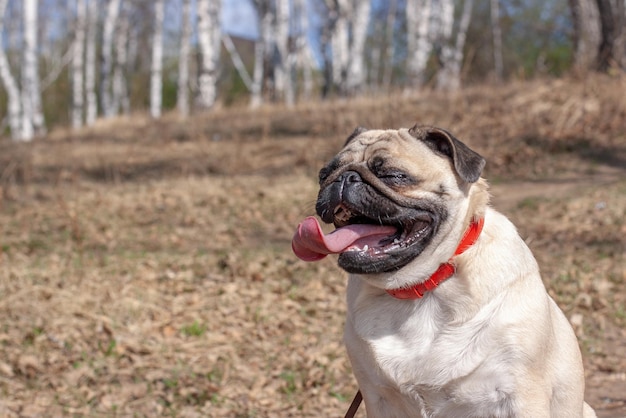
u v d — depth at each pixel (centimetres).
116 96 3441
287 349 635
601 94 1376
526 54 3928
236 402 548
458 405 356
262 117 1800
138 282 768
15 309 681
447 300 358
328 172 383
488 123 1375
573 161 1180
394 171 356
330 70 2617
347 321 388
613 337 654
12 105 2450
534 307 358
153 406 543
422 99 1661
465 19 3088
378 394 379
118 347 621
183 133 1730
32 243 920
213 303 724
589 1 1773
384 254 350
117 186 1236
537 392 352
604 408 530
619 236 859
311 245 337
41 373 586
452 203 361
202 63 2142
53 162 1478
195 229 996
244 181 1220
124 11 3400
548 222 928
